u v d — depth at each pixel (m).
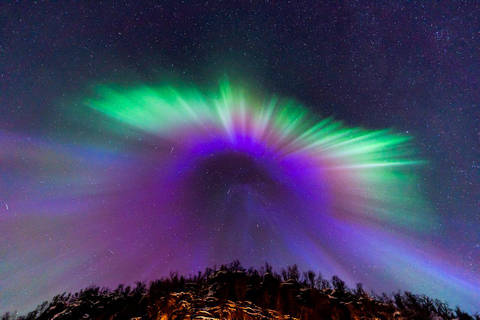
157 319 27.78
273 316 29.14
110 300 35.09
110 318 30.23
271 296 33.41
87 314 31.34
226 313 28.19
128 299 34.66
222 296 32.28
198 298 31.48
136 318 28.78
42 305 35.84
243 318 28.03
